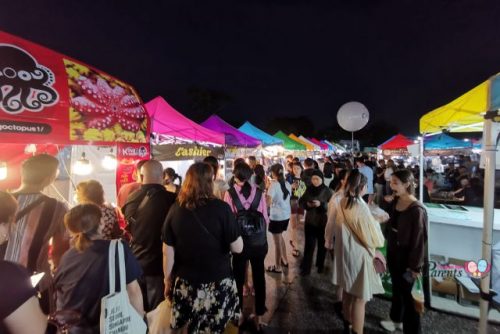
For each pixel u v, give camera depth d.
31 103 2.37
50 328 1.59
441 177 9.84
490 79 2.23
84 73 2.88
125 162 3.59
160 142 5.45
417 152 4.78
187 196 2.22
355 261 2.86
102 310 1.57
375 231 2.85
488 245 2.26
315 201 4.52
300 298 3.96
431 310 3.62
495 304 2.40
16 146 3.17
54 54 2.67
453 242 3.84
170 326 2.25
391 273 3.06
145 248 2.80
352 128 7.99
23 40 2.45
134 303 1.78
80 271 1.64
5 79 2.23
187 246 2.18
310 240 4.62
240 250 2.34
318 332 3.23
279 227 4.67
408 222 2.80
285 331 3.23
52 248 2.33
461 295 3.62
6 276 1.20
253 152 11.21
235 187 3.21
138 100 3.59
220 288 2.22
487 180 2.26
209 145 6.56
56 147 3.51
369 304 3.81
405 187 2.96
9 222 1.35
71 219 1.71
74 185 3.89
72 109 2.66
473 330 3.23
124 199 3.51
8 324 1.18
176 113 5.70
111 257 1.68
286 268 4.89
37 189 2.30
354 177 2.96
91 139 2.84
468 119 3.25
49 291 2.16
